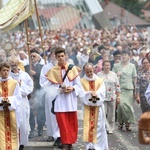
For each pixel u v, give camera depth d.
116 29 47.81
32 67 14.35
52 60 12.78
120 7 93.50
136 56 23.38
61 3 60.94
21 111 11.95
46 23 59.09
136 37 38.28
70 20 60.12
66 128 11.89
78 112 17.38
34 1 14.19
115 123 16.03
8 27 13.99
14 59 11.98
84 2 61.69
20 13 13.97
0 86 11.27
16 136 11.38
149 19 93.69
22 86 11.88
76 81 12.02
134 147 12.80
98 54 20.30
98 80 11.92
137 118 16.88
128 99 15.03
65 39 36.72
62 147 12.38
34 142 13.23
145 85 13.93
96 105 11.73
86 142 11.88
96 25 61.25
